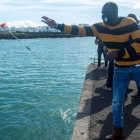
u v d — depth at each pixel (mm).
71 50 44469
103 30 3580
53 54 34688
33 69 18906
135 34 3367
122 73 3607
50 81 14047
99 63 10391
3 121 7871
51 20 3672
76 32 3668
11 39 102000
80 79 14766
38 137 6805
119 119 3785
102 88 7250
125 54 3354
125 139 3900
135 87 7156
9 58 28062
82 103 5855
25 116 8305
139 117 4840
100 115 5031
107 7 3371
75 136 4105
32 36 114688
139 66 3533
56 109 8922
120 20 3459
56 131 7125
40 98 10414
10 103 9711
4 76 15664
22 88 12227
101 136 4086
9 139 6707
